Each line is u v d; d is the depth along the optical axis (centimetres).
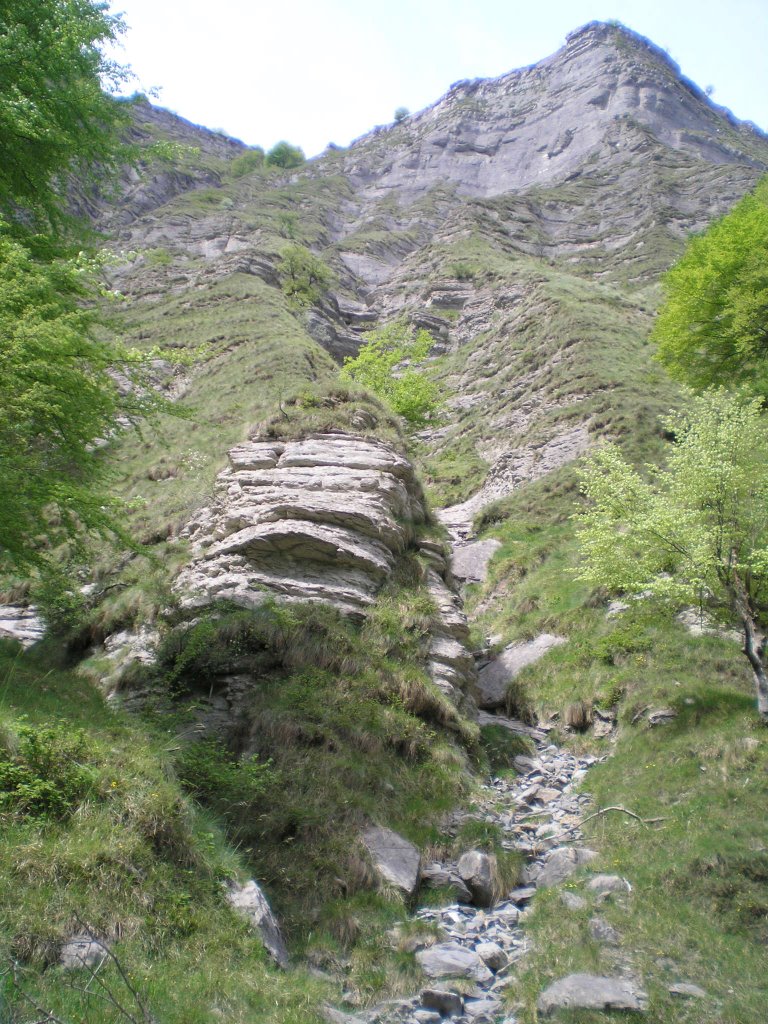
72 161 1253
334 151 13150
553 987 704
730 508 1282
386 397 3353
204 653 1269
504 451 3312
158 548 1605
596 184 9631
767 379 1981
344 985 728
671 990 696
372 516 1516
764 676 1166
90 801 688
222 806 908
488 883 930
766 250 2183
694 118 11338
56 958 539
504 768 1320
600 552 1404
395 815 1035
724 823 945
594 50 12381
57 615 1543
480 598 2181
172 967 595
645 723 1306
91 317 1037
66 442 1035
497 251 7581
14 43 1111
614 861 930
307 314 5759
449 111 12756
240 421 2720
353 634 1345
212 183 10175
